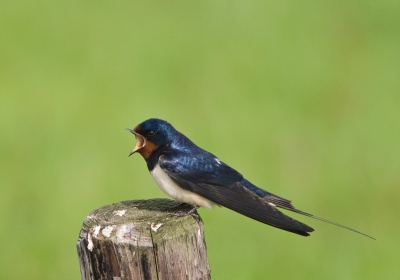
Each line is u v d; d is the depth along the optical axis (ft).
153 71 59.62
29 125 52.03
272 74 58.54
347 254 39.86
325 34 64.49
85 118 53.01
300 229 23.24
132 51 62.75
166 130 25.96
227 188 25.38
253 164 46.55
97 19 68.74
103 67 60.54
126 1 72.02
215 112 53.06
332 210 43.42
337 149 48.75
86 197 44.16
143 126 25.93
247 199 25.02
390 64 59.31
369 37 63.62
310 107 54.39
